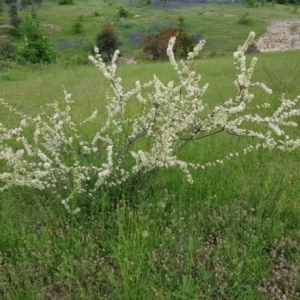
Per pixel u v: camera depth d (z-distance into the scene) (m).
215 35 45.47
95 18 57.09
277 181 4.16
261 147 5.08
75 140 5.30
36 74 19.09
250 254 3.04
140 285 2.72
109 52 39.28
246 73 3.27
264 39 42.56
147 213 3.62
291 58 16.36
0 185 4.46
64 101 9.49
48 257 3.12
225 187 4.07
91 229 3.46
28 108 9.16
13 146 5.84
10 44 38.28
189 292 2.70
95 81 13.30
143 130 4.28
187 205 3.87
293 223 3.57
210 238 3.42
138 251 3.03
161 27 50.19
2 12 60.09
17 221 3.65
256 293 2.75
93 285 2.93
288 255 3.14
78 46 43.06
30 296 2.72
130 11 63.09
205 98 8.34
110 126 5.84
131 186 4.02
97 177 4.09
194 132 3.76
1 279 2.87
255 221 3.44
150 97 3.79
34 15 56.78
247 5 67.25
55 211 3.84
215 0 74.75
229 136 5.57
